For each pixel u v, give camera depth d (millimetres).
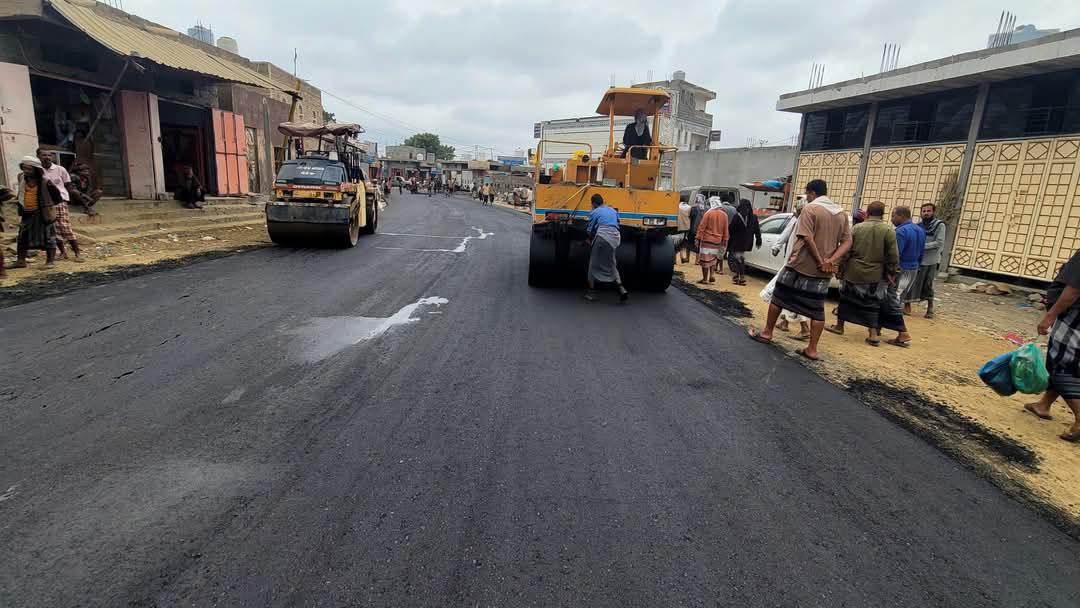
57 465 3117
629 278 9414
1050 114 11227
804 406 4598
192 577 2320
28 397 3984
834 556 2695
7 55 10852
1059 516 3189
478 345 5711
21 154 10664
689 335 6648
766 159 25000
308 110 30141
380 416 3926
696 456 3609
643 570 2512
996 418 4637
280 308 6812
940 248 8438
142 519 2682
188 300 7004
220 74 13648
